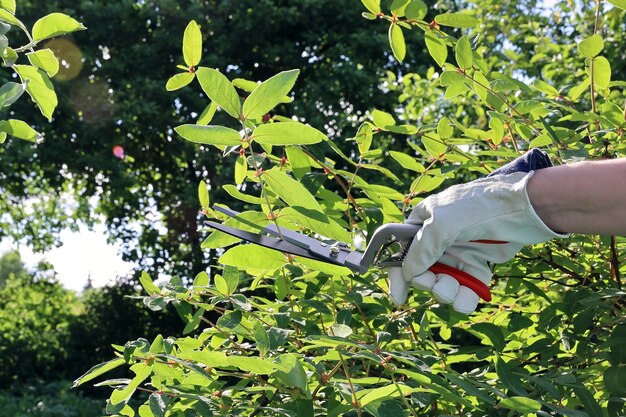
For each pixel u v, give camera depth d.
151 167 12.25
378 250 1.24
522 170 1.20
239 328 1.55
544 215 1.15
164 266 12.24
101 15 10.96
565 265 1.76
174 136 11.09
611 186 1.10
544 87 1.87
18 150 10.58
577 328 1.60
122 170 11.31
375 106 11.02
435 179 1.80
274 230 1.36
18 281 14.05
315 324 1.61
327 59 11.38
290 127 1.18
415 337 1.67
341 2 11.04
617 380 1.46
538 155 1.20
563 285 1.88
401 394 1.25
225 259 1.38
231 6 11.22
